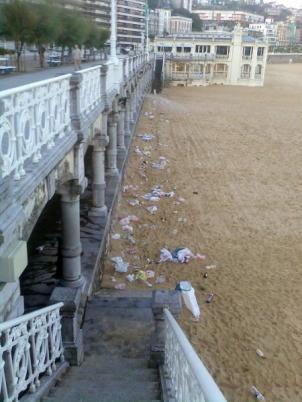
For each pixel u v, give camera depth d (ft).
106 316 29.55
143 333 27.71
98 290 35.17
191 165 73.56
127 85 66.74
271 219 53.57
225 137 95.91
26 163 17.74
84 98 28.37
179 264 41.70
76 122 25.54
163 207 55.01
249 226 51.34
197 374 10.28
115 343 26.40
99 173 42.19
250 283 38.91
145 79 142.10
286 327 32.58
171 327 18.19
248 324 32.68
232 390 25.96
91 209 43.34
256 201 59.16
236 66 229.86
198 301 35.50
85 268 33.76
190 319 32.63
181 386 14.21
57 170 22.47
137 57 95.25
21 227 15.26
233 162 76.48
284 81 264.31
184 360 13.35
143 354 25.12
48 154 19.62
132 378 20.84
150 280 38.60
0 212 13.07
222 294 36.83
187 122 111.75
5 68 76.64
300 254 45.01
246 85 231.71
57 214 45.14
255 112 135.03
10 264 13.19
